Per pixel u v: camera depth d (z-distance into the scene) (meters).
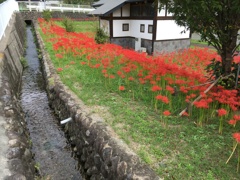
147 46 13.79
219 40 4.78
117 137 4.15
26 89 9.20
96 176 4.22
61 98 6.39
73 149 5.47
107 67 7.96
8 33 11.33
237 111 4.86
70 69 8.64
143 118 4.93
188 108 4.90
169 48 13.65
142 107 5.51
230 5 4.18
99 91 6.53
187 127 4.50
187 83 5.83
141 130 4.38
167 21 13.04
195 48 12.83
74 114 5.37
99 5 18.84
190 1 3.94
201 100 4.46
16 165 3.49
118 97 6.16
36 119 6.87
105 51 9.94
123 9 14.65
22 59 11.94
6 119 4.80
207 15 4.23
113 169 3.56
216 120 4.83
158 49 13.34
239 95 5.00
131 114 5.05
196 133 4.32
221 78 5.10
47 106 7.74
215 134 4.32
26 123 6.58
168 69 6.78
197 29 4.70
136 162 3.41
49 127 6.47
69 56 10.67
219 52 5.18
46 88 8.80
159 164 3.43
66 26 18.05
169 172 3.26
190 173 3.23
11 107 5.31
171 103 5.47
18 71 9.99
